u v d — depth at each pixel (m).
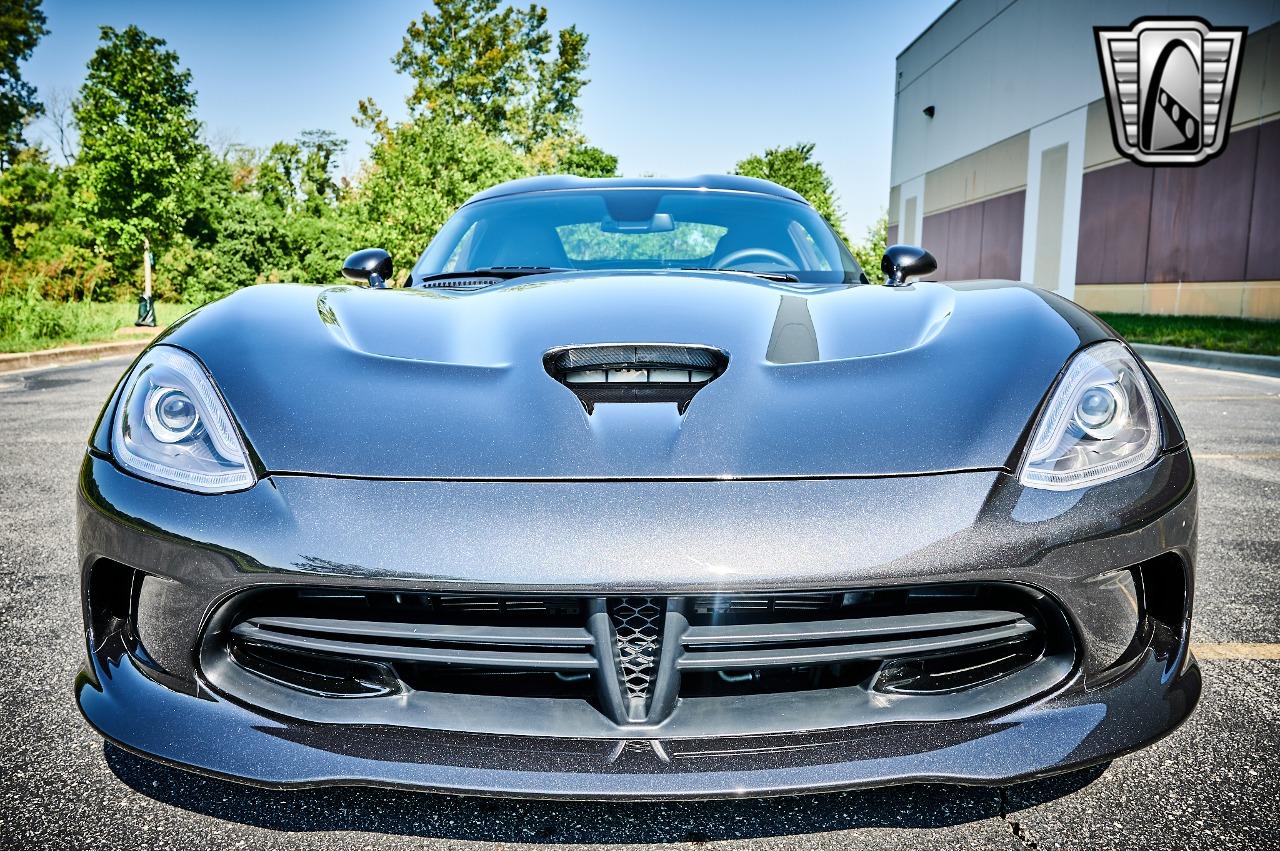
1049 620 1.32
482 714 1.28
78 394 7.10
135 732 1.30
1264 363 8.66
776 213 2.73
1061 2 18.81
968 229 23.44
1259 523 3.12
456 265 2.60
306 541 1.24
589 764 1.21
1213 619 2.23
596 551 1.21
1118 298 17.30
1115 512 1.30
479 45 50.00
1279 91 13.55
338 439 1.33
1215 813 1.39
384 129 38.59
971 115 23.03
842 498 1.25
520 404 1.39
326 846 1.32
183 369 1.44
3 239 26.69
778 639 1.27
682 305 1.72
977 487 1.28
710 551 1.21
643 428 1.34
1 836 1.34
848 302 1.83
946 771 1.23
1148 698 1.32
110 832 1.35
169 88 16.70
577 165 46.16
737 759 1.22
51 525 3.12
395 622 1.31
